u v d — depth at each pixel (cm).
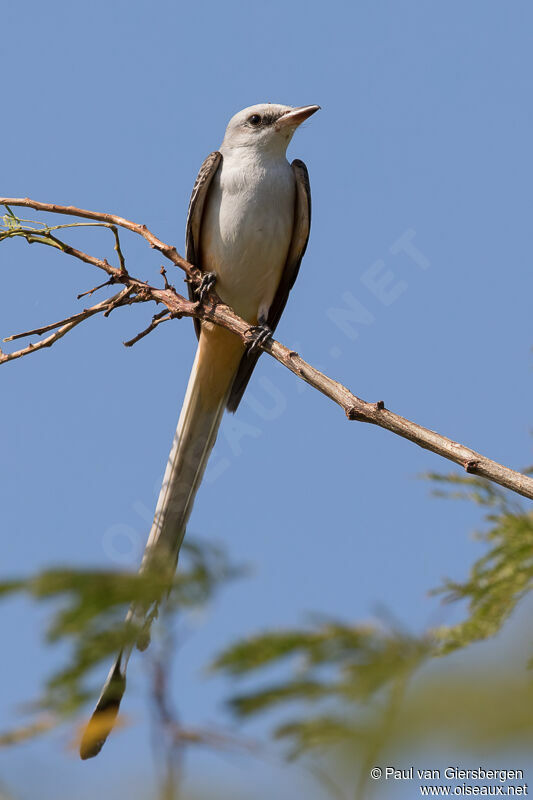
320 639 315
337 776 302
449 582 419
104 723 324
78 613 301
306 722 308
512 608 388
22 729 324
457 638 375
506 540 418
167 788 305
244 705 313
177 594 314
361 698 302
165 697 312
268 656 312
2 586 299
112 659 312
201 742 312
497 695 286
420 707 290
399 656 311
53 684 312
